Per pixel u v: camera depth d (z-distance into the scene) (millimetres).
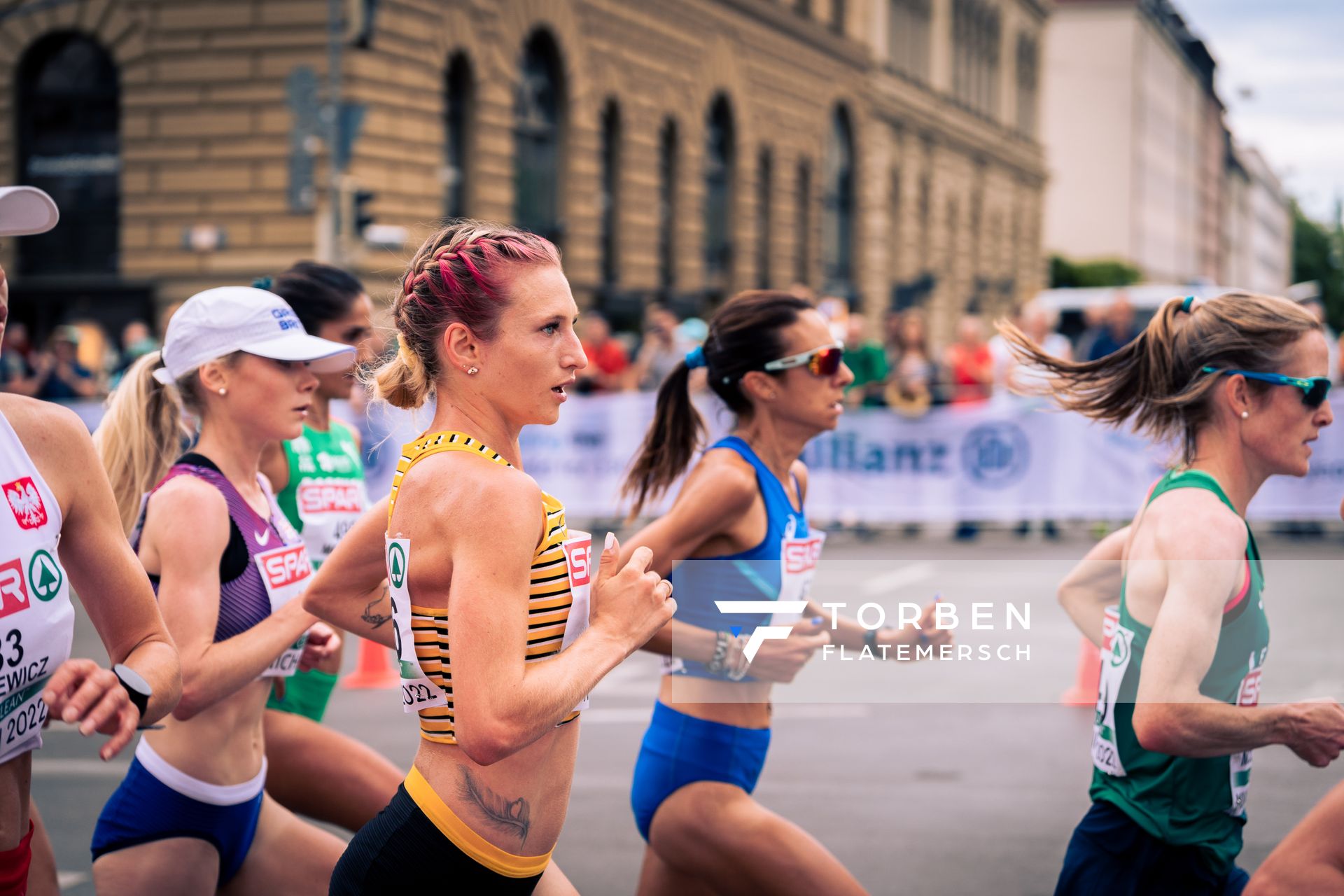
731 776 3494
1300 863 2871
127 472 3674
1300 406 3064
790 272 39000
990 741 7117
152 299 22359
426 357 2541
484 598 2357
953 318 56562
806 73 39750
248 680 3355
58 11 22375
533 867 2572
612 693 8336
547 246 2547
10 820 2617
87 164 22922
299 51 21375
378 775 3939
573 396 15305
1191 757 2902
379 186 21812
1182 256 107250
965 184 57719
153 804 3430
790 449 3781
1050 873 5188
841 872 3449
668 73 31516
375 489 14398
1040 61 71375
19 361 18516
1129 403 3289
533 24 26062
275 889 3641
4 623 2461
